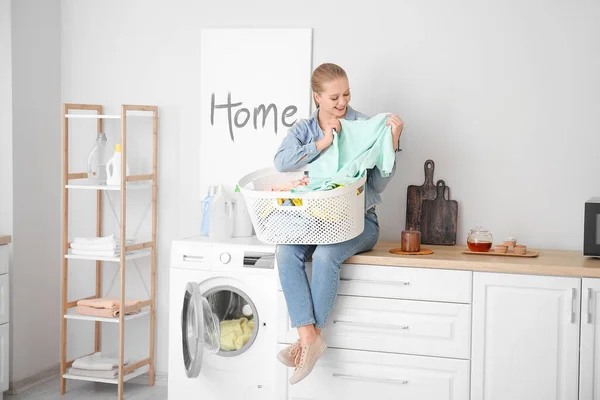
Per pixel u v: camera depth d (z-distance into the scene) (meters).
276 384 3.21
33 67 3.89
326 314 3.05
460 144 3.50
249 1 3.75
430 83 3.52
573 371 2.90
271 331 3.33
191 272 3.44
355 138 3.15
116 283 4.06
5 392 3.82
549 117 3.40
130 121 3.96
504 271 2.94
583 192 3.38
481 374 2.99
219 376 3.41
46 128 4.00
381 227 3.63
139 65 3.93
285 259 3.04
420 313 3.04
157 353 3.99
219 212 3.56
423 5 3.51
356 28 3.60
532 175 3.43
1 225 3.80
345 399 3.14
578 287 2.87
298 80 3.67
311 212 2.92
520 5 3.40
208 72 3.79
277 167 3.24
